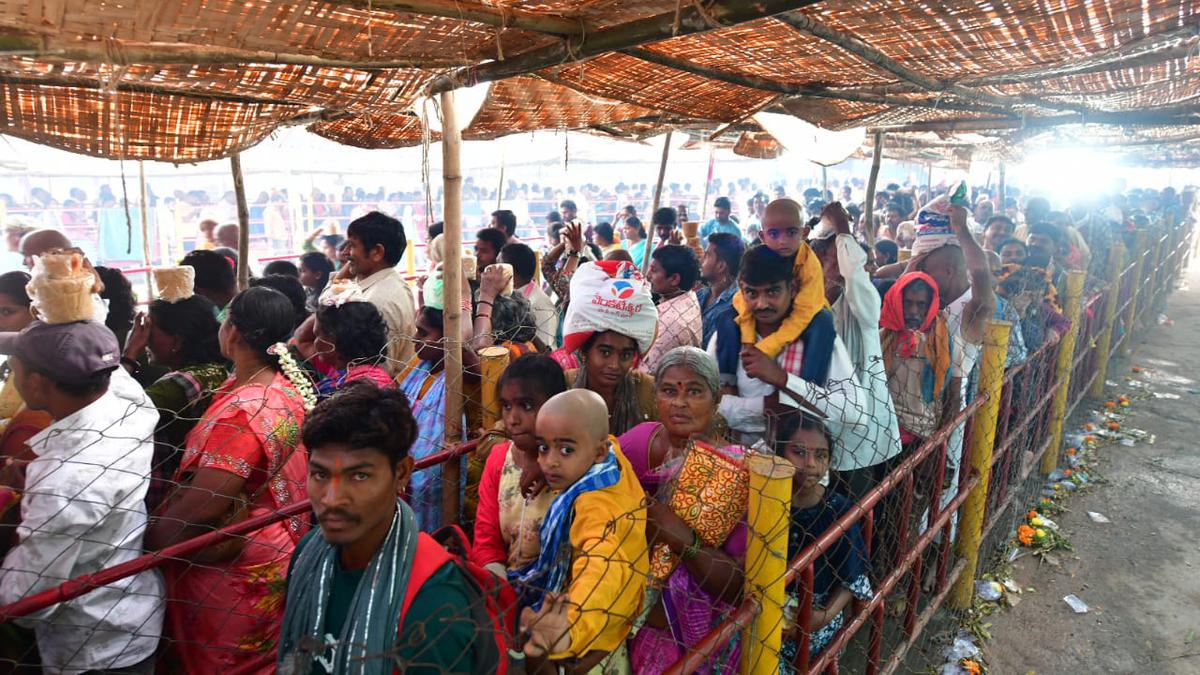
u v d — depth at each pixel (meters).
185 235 13.45
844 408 2.74
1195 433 6.45
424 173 2.70
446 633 1.28
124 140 3.04
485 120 4.45
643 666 1.96
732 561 1.86
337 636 1.38
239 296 2.34
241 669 2.03
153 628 1.98
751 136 7.12
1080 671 3.48
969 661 3.45
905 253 6.65
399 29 2.10
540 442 1.78
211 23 1.81
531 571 1.95
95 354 1.86
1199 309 11.84
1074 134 7.04
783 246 2.89
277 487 2.15
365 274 3.63
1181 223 13.75
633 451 2.24
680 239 8.23
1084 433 6.43
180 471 2.12
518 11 2.15
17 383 1.89
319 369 2.93
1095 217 9.15
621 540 1.66
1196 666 3.49
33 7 1.57
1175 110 4.20
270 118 3.24
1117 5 2.21
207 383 2.58
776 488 1.76
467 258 3.97
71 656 1.83
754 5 1.99
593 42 2.27
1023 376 4.23
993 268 4.94
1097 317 6.96
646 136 5.77
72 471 1.78
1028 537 4.56
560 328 5.07
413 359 3.21
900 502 2.79
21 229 7.47
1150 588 4.12
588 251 5.63
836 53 2.81
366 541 1.38
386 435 1.34
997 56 2.79
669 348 3.64
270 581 2.12
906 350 3.47
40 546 1.75
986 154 10.52
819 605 2.49
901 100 3.87
